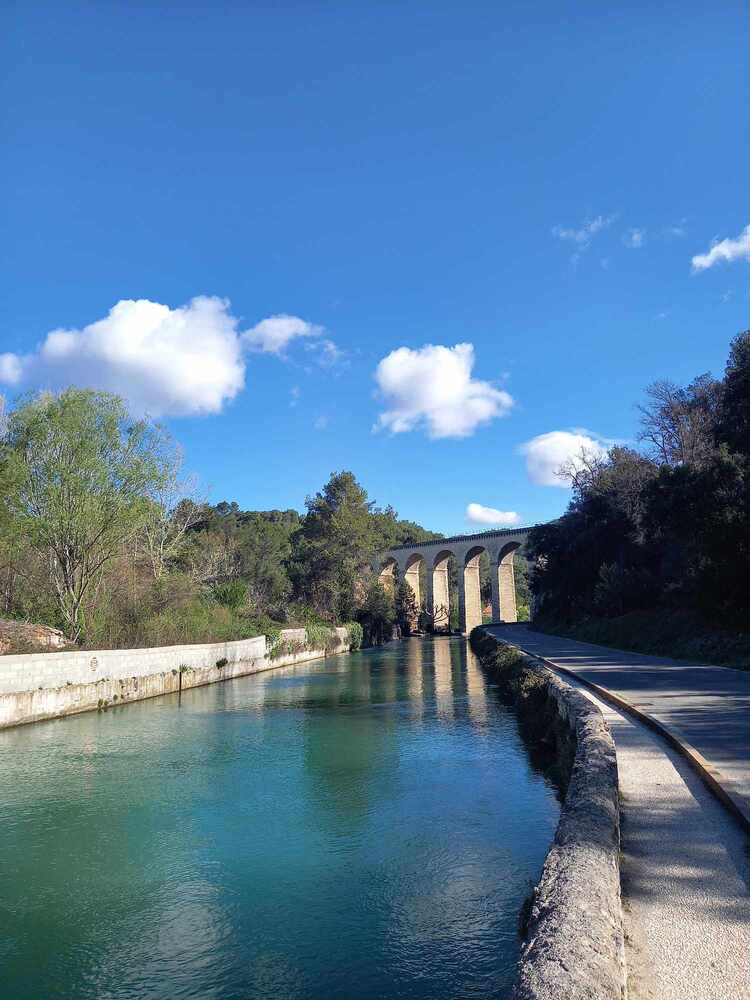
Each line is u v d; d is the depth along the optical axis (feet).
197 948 22.89
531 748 51.26
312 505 245.24
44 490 84.38
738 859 18.85
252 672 128.06
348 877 28.12
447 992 19.65
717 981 12.82
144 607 105.60
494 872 27.94
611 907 14.55
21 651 74.59
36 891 27.58
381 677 113.70
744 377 109.81
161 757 51.19
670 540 132.26
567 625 166.91
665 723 37.91
